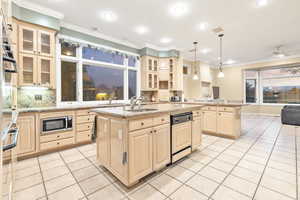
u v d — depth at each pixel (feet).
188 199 5.01
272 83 23.32
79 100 12.38
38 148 8.52
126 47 15.69
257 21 10.66
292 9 9.11
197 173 6.64
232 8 9.05
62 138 9.43
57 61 10.96
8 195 3.93
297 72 21.34
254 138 11.84
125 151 5.46
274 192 5.30
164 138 6.90
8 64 4.46
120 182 6.00
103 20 10.73
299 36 13.44
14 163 5.53
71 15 10.09
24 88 9.70
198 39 14.38
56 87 10.91
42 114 8.68
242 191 5.38
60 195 5.22
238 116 12.12
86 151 9.32
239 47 16.67
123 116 5.38
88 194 5.28
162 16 10.08
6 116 3.86
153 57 16.97
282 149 9.39
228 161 7.79
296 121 16.03
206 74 23.57
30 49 9.19
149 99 17.93
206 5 8.77
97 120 7.38
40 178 6.26
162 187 5.66
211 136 12.48
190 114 8.55
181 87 17.84
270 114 23.26
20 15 8.47
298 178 6.14
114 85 15.33
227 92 26.58
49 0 8.50
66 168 7.14
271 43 15.34
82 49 12.64
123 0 8.38
